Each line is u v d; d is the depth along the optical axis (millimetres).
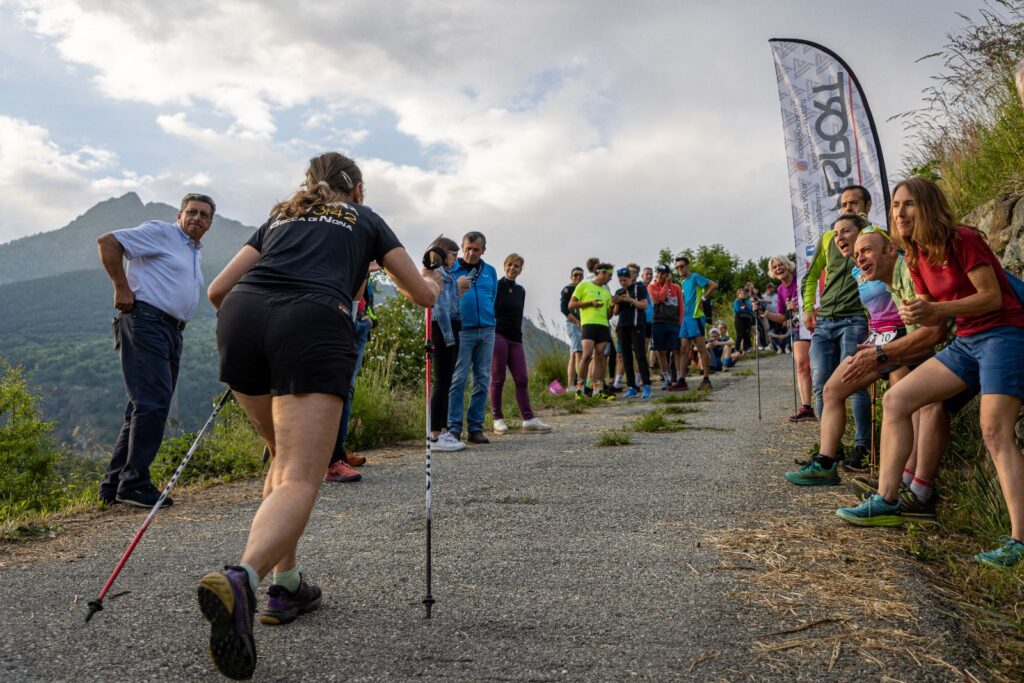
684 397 12141
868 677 2586
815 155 7973
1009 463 3805
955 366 4211
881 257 4797
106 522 5188
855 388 5379
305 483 2631
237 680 2484
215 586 2236
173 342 5910
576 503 5176
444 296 7754
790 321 9711
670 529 4445
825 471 5473
